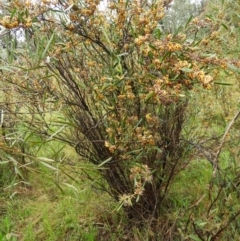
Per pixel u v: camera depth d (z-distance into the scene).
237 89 2.51
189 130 2.68
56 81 2.09
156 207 2.32
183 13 2.37
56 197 2.86
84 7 1.82
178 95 1.58
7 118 2.06
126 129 1.98
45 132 2.08
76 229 2.44
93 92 2.00
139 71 1.86
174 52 1.59
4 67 1.60
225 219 1.96
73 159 2.96
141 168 1.93
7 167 3.13
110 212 2.44
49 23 1.85
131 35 1.87
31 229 2.46
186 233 1.97
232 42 2.03
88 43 1.96
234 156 2.26
